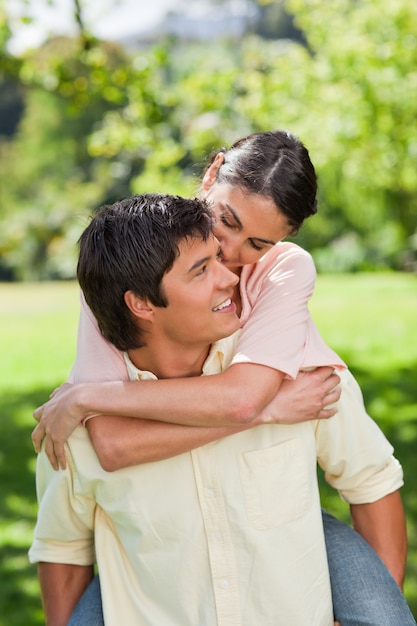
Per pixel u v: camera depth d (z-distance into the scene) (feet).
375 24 35.42
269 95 33.04
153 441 5.17
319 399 5.36
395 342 32.12
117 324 5.16
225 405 5.12
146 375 5.38
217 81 26.08
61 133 114.32
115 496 5.33
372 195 69.67
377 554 5.85
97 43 21.07
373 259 74.43
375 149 38.01
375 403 22.77
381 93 34.63
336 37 36.50
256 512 5.23
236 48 96.32
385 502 5.91
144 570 5.34
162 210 4.94
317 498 5.48
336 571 5.68
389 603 5.49
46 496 5.59
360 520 5.99
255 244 5.70
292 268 5.85
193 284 4.92
